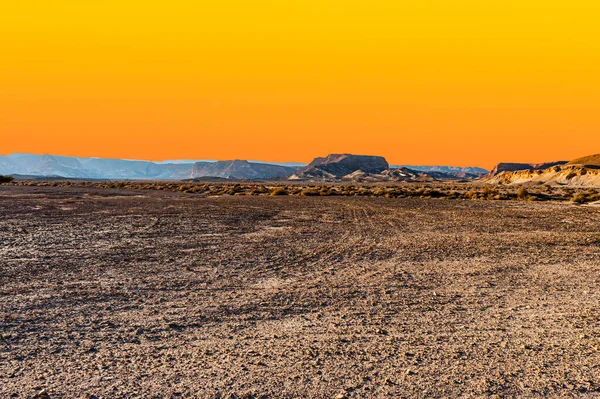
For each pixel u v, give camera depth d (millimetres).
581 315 8617
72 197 56094
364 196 64625
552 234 21344
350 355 6598
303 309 8961
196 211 34750
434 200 53500
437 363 6324
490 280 11633
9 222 25750
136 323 8039
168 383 5664
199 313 8648
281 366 6191
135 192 75875
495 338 7348
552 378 5852
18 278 11570
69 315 8469
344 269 12992
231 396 5328
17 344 6984
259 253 15672
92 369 6070
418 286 10945
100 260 14172
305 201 50000
